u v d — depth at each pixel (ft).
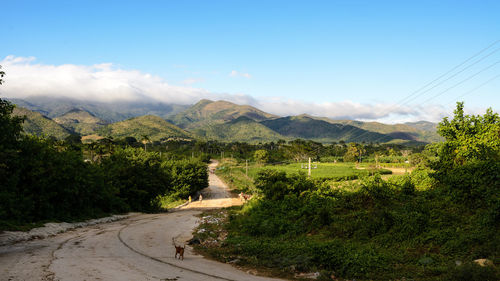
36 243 50.67
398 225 49.88
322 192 80.94
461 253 37.29
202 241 58.85
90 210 95.61
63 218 79.77
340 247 42.96
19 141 74.38
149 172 141.08
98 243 52.90
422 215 50.44
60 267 33.83
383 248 44.32
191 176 220.23
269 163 415.03
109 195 107.65
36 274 30.55
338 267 37.29
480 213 47.37
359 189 73.72
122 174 130.00
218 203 198.49
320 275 35.06
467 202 53.72
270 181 93.30
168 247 51.80
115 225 81.71
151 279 31.12
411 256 39.68
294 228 61.57
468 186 54.80
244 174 356.18
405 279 32.65
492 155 66.08
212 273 35.27
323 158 476.95
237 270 37.76
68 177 80.38
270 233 61.62
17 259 37.42
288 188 87.15
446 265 34.53
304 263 38.17
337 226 56.85
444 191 63.82
